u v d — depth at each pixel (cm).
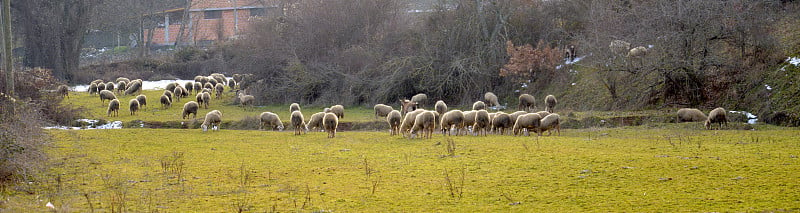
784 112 3122
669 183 1540
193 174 1806
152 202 1425
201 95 4947
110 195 1499
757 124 3083
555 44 5159
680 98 3725
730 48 3856
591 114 3622
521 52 4722
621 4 4634
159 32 10856
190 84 5756
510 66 4728
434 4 5716
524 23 5234
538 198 1422
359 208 1354
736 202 1312
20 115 2386
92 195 1502
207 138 2811
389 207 1359
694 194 1407
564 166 1822
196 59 8350
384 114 3872
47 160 1962
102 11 8712
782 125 3077
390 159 2052
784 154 1925
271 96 5244
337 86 5178
